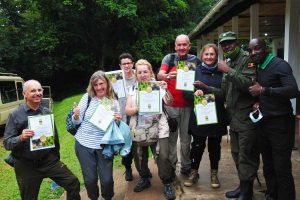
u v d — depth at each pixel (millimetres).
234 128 3869
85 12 20531
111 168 4172
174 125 4434
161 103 4195
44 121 3793
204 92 4266
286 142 3520
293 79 3346
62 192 5895
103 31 21500
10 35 22500
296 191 4332
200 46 16094
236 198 4164
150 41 21766
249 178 3824
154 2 21734
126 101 4469
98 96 4160
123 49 21688
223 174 5039
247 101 3760
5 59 22078
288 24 6086
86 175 4102
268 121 3549
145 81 4211
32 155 3869
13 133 3826
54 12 21328
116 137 4035
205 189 4504
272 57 3473
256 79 3578
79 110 4070
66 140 9969
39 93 3871
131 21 20453
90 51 22578
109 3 19094
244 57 3689
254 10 7348
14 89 13219
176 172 5160
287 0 6090
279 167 3551
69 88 24312
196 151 4543
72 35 21422
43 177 4016
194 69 4430
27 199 4027
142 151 4535
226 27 12430
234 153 4059
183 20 24750
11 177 7500
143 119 4281
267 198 4047
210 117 4238
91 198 4207
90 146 4074
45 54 22453
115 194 5152
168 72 4730
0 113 11953
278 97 3357
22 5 22984
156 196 4449
